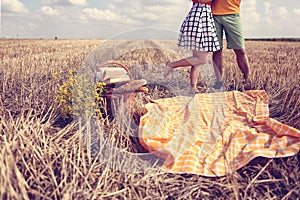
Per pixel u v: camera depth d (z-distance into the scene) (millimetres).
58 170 2471
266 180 2547
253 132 3324
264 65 7348
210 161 2861
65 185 2174
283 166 2760
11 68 6004
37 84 4836
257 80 5719
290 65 7297
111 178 2441
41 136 3076
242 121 3869
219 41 5219
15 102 4062
